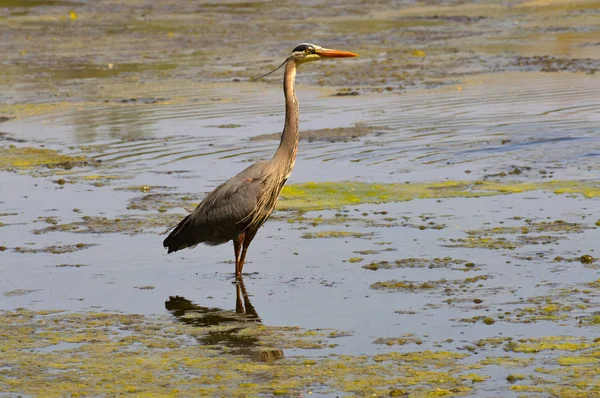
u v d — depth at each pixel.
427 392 8.37
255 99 27.09
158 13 56.84
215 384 8.77
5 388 8.73
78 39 45.56
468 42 39.78
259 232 14.12
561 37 39.91
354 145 20.12
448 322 10.16
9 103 27.98
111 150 20.66
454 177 16.97
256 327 10.34
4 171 18.88
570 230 13.41
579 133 20.16
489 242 13.05
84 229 14.51
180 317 10.80
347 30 46.22
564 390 8.29
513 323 10.02
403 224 14.16
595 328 9.77
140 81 31.86
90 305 11.29
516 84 27.86
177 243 12.41
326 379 8.78
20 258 13.16
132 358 9.51
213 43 42.69
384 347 9.55
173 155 19.86
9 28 50.81
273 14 54.81
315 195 16.05
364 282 11.70
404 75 31.03
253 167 12.08
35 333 10.31
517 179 16.61
